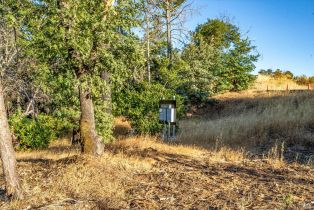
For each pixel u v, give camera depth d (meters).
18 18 9.02
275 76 37.75
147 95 17.80
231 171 9.77
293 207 6.42
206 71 27.25
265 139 15.26
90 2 8.88
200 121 24.23
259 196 7.20
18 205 6.29
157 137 17.00
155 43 25.94
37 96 17.94
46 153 13.55
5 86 16.53
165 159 11.23
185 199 6.96
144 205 6.55
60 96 10.80
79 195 6.95
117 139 16.62
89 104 10.30
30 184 7.57
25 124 16.48
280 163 10.95
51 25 8.46
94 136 10.28
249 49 32.06
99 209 6.26
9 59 15.66
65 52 8.98
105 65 9.57
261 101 26.64
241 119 18.61
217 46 33.97
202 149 13.52
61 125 16.58
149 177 8.76
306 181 8.66
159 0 24.72
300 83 35.97
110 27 9.30
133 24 9.62
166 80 23.28
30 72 16.28
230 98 29.75
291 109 20.48
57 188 7.27
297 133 15.29
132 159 10.53
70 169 8.48
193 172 9.45
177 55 26.95
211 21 34.81
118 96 17.27
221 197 7.13
